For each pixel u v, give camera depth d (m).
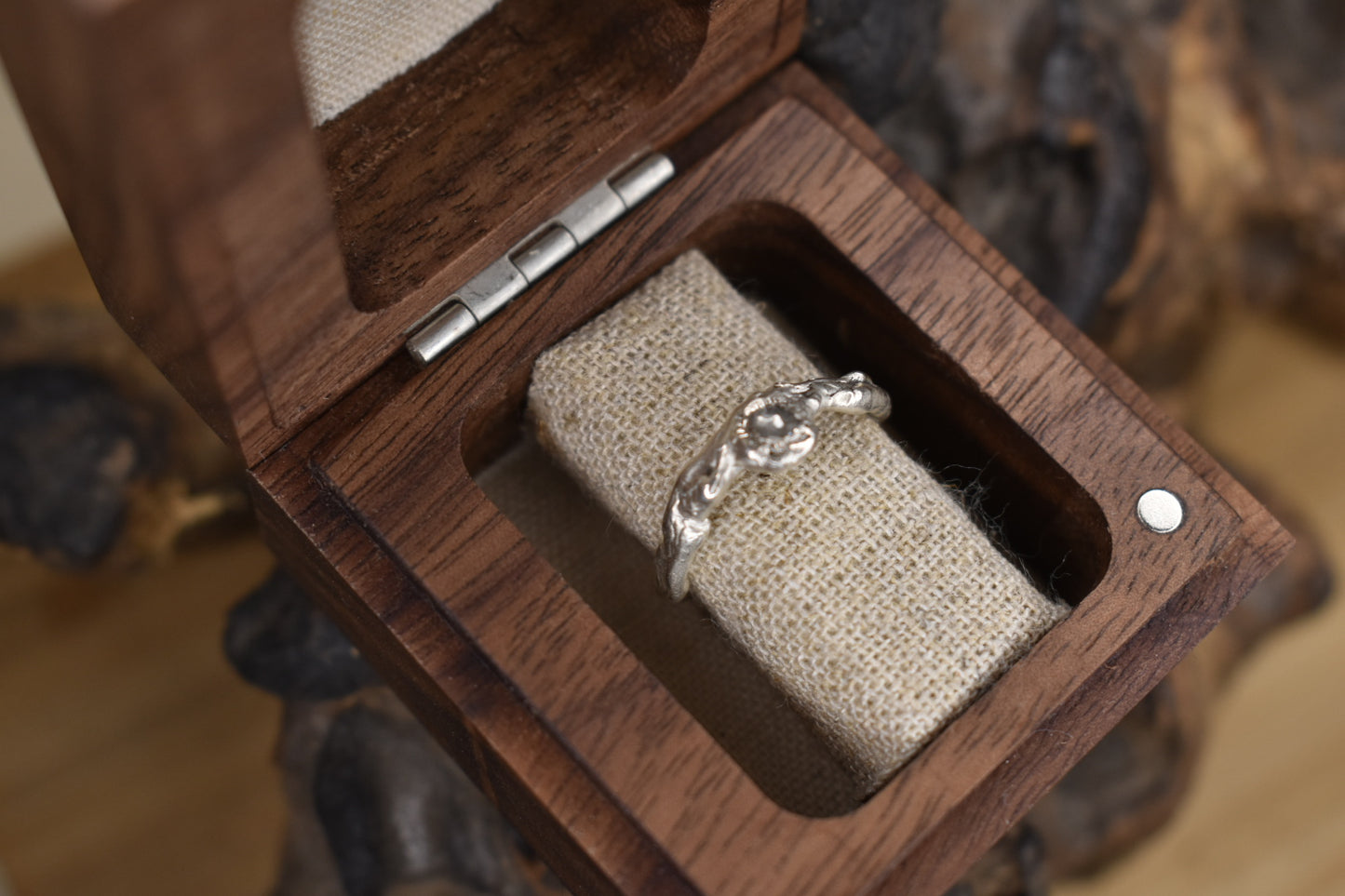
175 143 0.14
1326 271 0.25
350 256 0.17
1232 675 0.25
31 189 0.23
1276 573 0.24
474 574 0.17
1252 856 0.26
